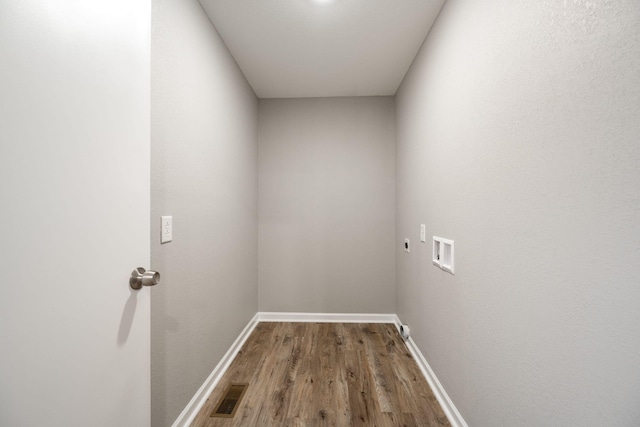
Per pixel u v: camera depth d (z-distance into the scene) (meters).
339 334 2.60
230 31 1.88
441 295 1.66
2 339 0.53
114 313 0.79
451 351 1.52
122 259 0.82
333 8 1.68
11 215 0.54
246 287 2.55
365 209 2.93
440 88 1.68
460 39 1.41
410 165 2.32
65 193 0.65
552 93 0.83
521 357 0.97
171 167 1.34
